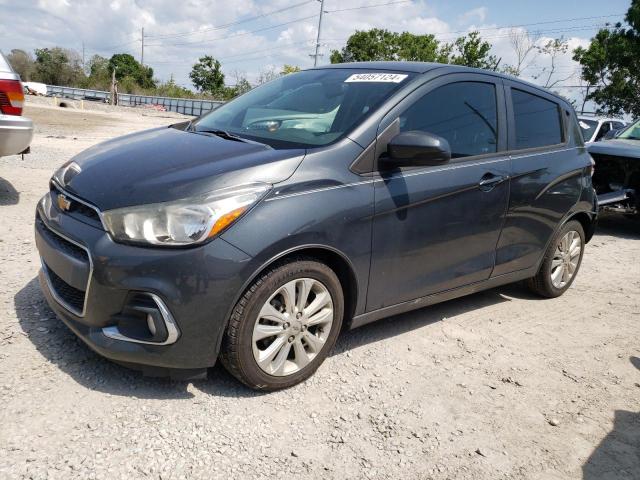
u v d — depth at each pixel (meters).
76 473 2.28
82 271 2.71
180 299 2.62
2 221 5.48
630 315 4.72
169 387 2.94
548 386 3.41
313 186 2.94
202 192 2.69
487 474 2.58
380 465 2.56
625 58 30.08
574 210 4.74
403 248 3.38
